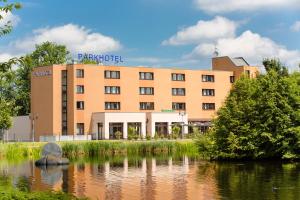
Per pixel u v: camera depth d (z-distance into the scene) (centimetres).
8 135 11912
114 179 4078
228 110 5538
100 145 7438
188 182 3734
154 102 12050
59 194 1648
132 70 11788
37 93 11438
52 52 13900
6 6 1432
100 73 11350
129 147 7581
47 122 11162
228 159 5547
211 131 5638
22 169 5091
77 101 11075
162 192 3259
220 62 13562
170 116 11738
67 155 7150
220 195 3055
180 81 12444
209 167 4838
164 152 7688
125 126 11188
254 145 5284
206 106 12756
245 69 13000
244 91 5775
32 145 7606
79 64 11119
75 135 10731
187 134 10675
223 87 13000
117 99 11562
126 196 3128
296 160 5278
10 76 1593
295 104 5350
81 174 4512
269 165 4825
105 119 10906
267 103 5272
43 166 5431
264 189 3256
